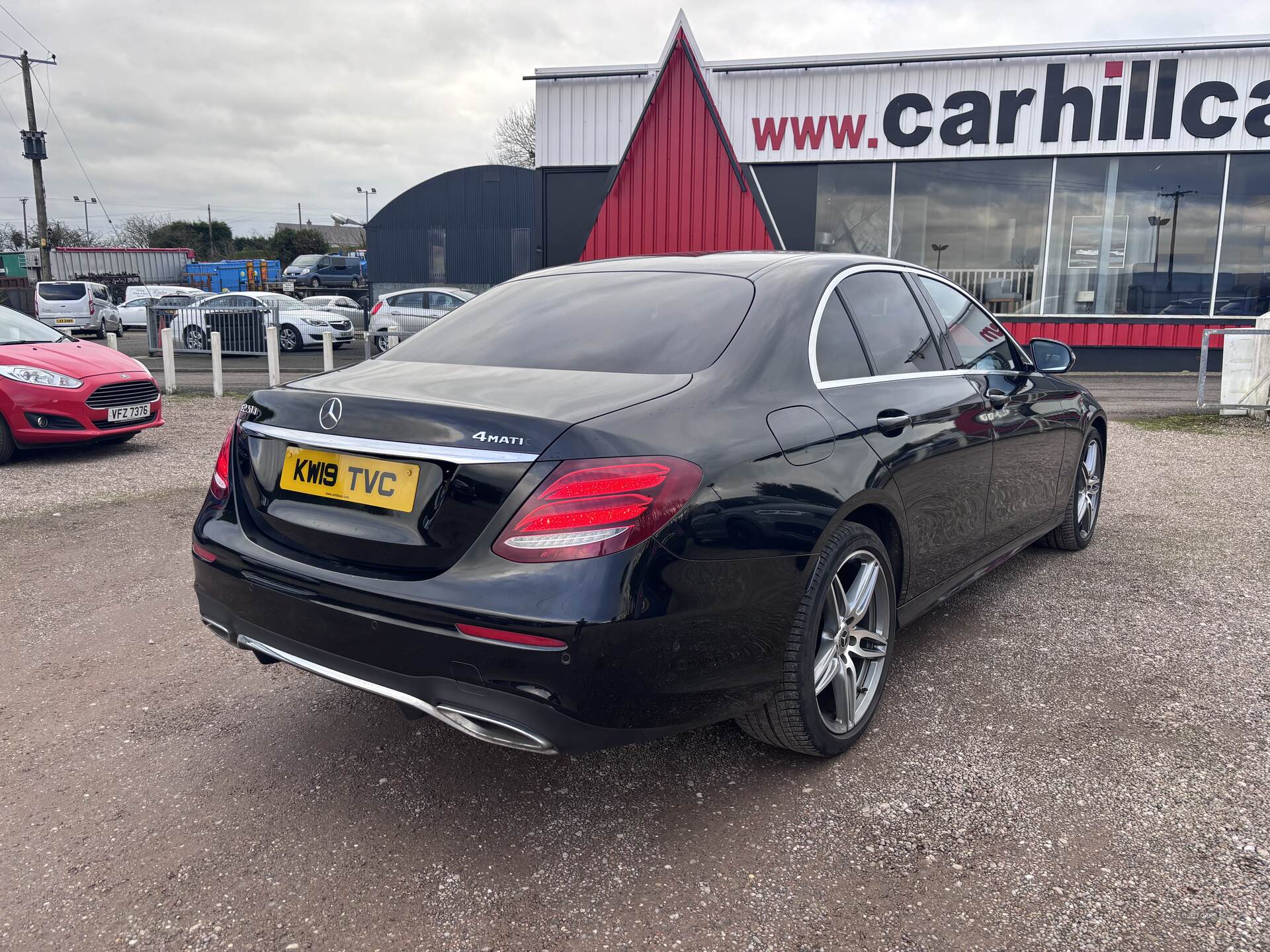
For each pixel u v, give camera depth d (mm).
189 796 2477
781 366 2498
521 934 1933
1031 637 3584
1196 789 2451
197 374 15336
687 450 2094
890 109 15320
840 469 2479
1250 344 9750
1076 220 15344
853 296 2953
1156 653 3412
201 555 2531
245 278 40094
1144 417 10078
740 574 2150
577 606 1896
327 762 2668
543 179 16406
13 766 2631
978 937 1901
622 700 1976
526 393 2217
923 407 2953
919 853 2189
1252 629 3648
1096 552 4793
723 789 2500
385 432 2125
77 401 7297
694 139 15641
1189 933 1896
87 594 4152
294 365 16875
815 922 1957
